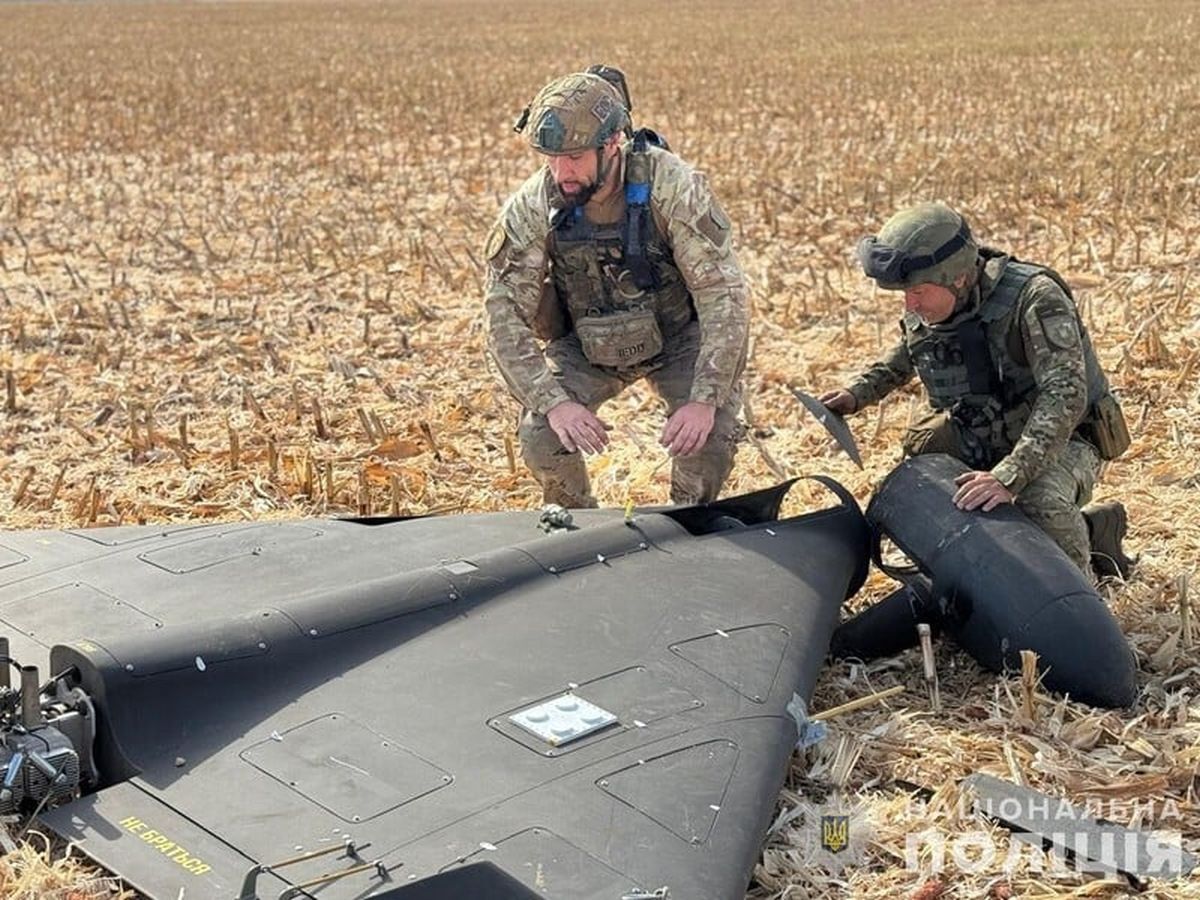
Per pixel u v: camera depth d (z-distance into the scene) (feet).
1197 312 34.60
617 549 17.90
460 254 45.39
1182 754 16.35
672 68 113.09
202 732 14.71
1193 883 14.23
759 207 51.01
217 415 30.76
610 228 20.31
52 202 57.57
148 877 12.84
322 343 35.76
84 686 14.62
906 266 18.43
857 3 208.54
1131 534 22.80
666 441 20.11
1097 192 50.34
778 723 15.07
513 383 20.65
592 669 15.53
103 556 18.34
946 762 16.44
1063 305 18.56
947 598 18.20
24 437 29.48
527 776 13.76
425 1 287.69
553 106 19.22
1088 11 164.45
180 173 64.75
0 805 13.89
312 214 53.31
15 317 38.75
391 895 11.82
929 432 20.54
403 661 15.67
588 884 12.36
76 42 168.66
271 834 13.20
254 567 17.78
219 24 209.05
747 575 17.72
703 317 20.39
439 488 26.20
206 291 41.55
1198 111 71.92
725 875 12.72
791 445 27.86
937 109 78.43
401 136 76.02
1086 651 17.21
